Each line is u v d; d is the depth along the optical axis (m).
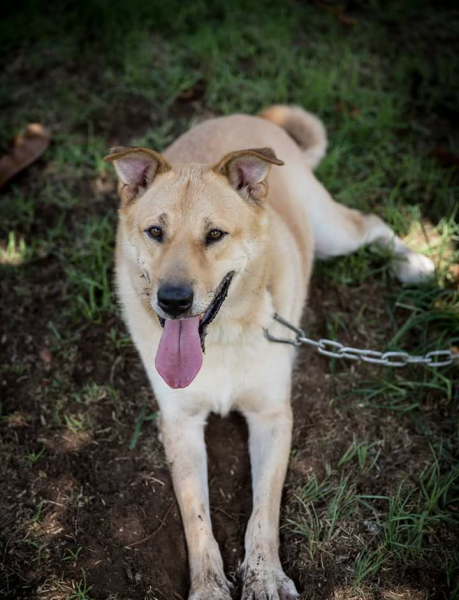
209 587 0.73
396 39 1.51
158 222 0.75
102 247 1.11
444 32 1.52
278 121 1.17
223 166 0.77
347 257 1.12
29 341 1.01
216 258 0.75
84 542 0.79
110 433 0.91
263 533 0.76
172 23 1.50
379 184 1.23
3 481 0.85
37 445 0.89
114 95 1.36
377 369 0.98
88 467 0.87
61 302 1.06
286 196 1.00
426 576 0.75
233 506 0.85
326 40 1.49
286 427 0.85
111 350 1.00
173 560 0.79
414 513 0.81
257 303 0.82
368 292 1.08
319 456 0.88
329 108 1.33
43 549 0.78
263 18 1.51
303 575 0.76
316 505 0.83
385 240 1.12
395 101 1.36
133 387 0.96
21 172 1.24
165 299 0.70
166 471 0.87
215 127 1.03
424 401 0.94
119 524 0.81
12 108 1.34
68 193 1.19
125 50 1.42
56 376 0.97
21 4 1.55
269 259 0.83
